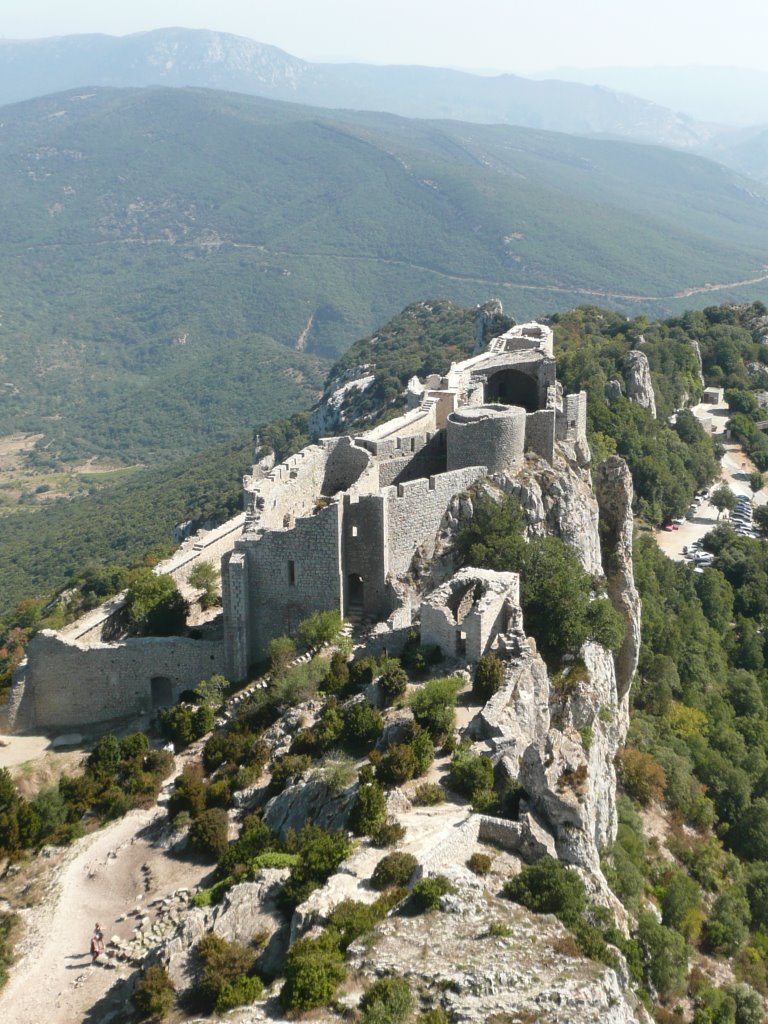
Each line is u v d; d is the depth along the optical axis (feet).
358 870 157.79
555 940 141.79
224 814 206.69
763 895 283.79
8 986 174.81
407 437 307.58
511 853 163.63
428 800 176.04
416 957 137.39
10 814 219.20
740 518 565.53
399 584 266.98
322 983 133.90
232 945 154.61
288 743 222.07
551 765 178.19
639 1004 150.71
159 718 256.32
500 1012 127.75
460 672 217.15
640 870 250.16
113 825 222.07
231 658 265.54
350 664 237.86
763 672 446.19
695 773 332.39
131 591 292.61
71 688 269.23
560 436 326.24
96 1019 163.12
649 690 365.61
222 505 601.21
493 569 262.47
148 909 188.24
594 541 313.53
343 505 260.42
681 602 450.30
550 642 246.47
